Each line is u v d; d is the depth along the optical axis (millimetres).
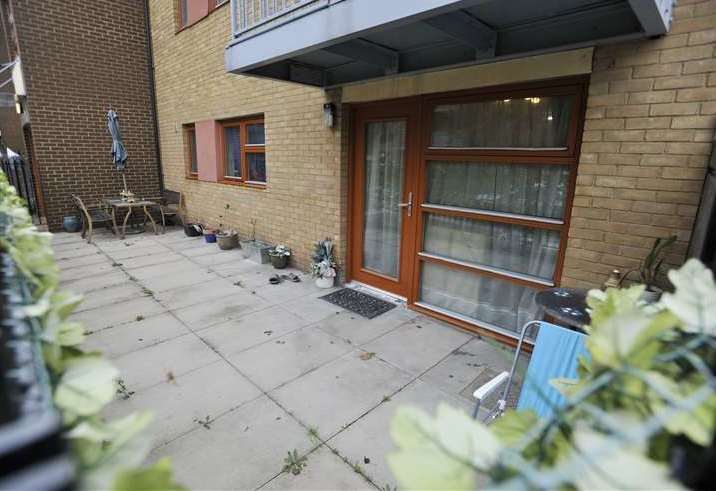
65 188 7246
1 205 1477
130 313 3779
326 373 2793
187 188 7508
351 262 4605
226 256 5770
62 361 775
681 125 2199
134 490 499
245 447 2092
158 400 2471
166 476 528
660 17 1929
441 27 2344
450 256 3609
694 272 712
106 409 2375
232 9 3293
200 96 6461
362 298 4180
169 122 7668
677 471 533
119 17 7367
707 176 2076
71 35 6918
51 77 6832
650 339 618
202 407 2408
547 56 2609
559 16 2375
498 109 3061
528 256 3129
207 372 2791
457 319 3549
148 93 7965
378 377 2752
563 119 2760
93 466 585
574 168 2715
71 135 7176
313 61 3613
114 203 6805
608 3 2186
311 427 2248
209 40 5941
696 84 2127
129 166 7930
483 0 1868
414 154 3682
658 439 560
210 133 6406
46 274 1083
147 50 7793
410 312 3854
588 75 2549
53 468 401
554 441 574
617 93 2383
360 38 2916
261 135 5547
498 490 451
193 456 2025
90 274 4926
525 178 3027
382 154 4051
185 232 7176
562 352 1879
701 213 2053
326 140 4328
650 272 2268
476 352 3115
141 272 5020
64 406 691
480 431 578
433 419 597
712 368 655
